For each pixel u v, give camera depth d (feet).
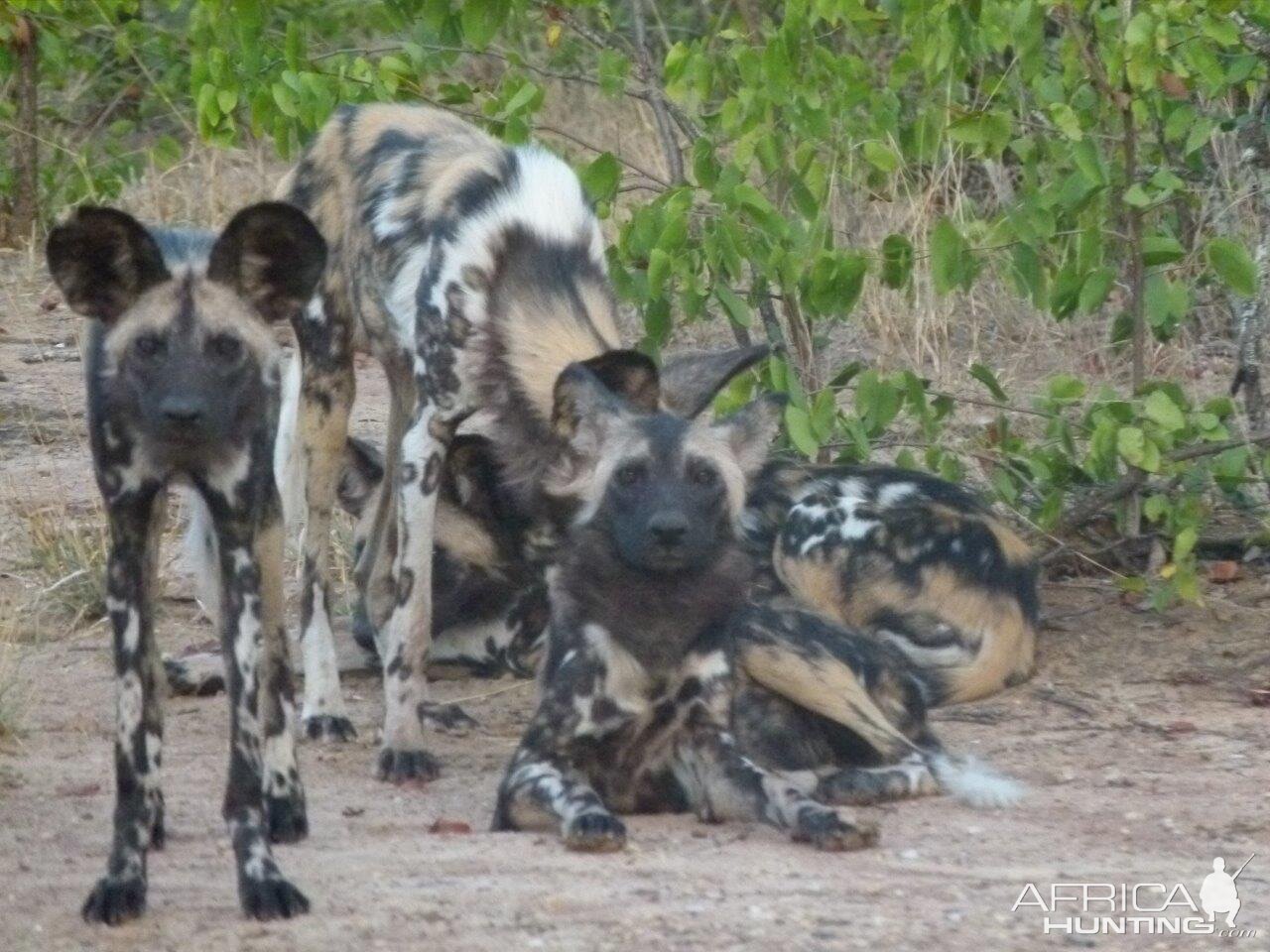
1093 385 62.39
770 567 50.03
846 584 48.75
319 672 45.47
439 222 44.98
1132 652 49.34
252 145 88.02
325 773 42.19
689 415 42.73
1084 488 55.62
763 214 50.70
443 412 44.21
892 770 39.24
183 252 33.76
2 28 81.35
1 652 45.98
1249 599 52.70
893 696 41.88
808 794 37.29
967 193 69.26
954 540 48.21
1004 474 53.98
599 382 39.70
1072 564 55.36
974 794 38.55
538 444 43.11
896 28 55.16
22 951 29.37
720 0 77.46
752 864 34.35
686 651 37.96
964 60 53.11
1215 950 29.81
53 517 57.77
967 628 47.24
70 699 45.62
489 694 49.57
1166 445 50.01
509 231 44.47
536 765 37.68
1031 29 50.03
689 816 38.78
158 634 51.57
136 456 31.37
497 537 49.37
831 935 29.91
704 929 30.19
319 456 47.80
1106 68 49.65
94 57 89.81
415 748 41.83
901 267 53.01
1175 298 51.67
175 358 30.86
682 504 37.32
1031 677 47.83
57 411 67.82
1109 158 55.52
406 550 43.11
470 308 43.91
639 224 52.47
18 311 78.69
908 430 60.70
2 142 87.66
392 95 55.31
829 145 54.80
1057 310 51.62
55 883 32.73
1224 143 61.11
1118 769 40.68
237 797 31.48
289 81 54.49
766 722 41.06
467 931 30.07
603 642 37.81
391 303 46.44
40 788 38.75
